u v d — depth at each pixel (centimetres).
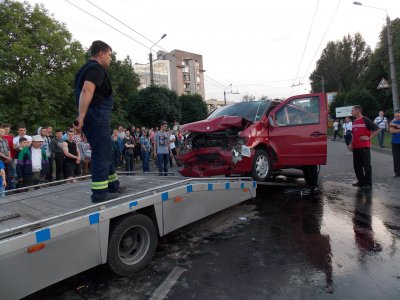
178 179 506
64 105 2380
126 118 2952
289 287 302
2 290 243
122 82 3192
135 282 326
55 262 276
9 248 243
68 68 2325
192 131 632
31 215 326
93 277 342
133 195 354
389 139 1945
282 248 391
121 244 343
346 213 516
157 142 1021
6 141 696
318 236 424
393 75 1870
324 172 924
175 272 342
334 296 284
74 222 286
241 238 432
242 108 707
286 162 667
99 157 349
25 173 694
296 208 560
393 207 538
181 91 7719
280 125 672
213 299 287
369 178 699
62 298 304
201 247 407
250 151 602
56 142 812
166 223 385
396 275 317
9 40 2042
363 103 3706
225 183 482
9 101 2039
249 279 320
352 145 716
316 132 648
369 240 404
